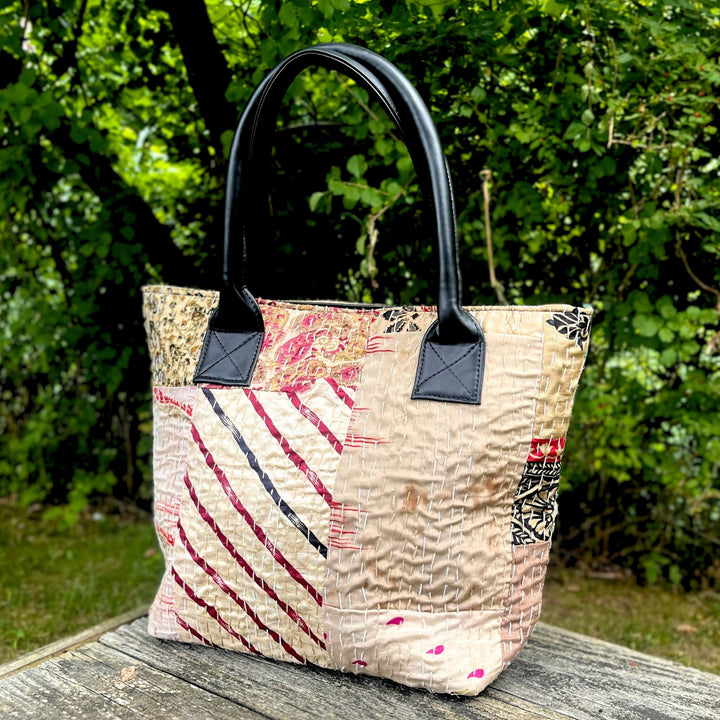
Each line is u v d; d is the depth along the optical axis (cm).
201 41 127
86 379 211
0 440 249
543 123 123
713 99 115
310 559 72
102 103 155
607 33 116
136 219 158
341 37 113
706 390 157
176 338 85
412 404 72
